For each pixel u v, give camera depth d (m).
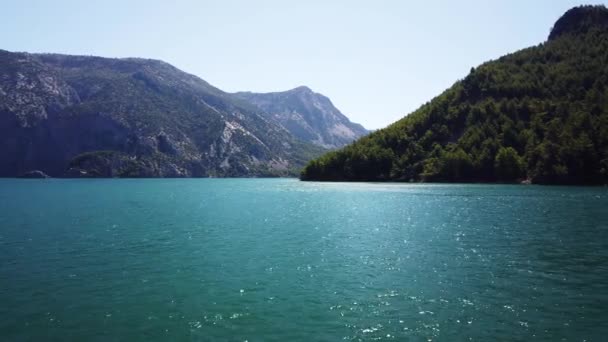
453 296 28.12
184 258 40.22
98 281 32.31
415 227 57.78
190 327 23.27
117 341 21.52
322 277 33.16
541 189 129.75
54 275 33.94
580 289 29.25
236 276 33.66
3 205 96.81
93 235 53.62
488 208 78.31
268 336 22.02
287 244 47.09
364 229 57.25
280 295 28.72
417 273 33.97
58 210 85.56
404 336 21.89
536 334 22.03
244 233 55.12
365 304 26.77
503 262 37.09
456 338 21.59
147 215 76.69
